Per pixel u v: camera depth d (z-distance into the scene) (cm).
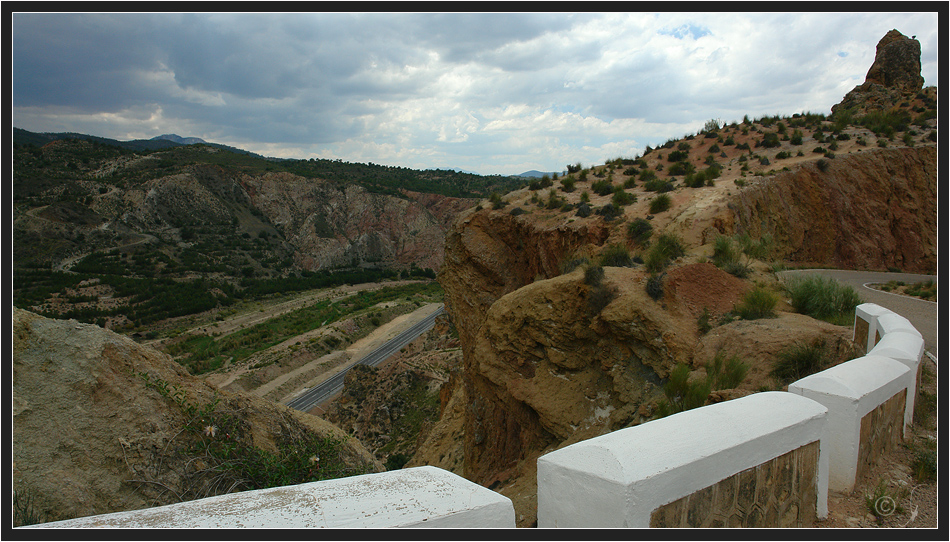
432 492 246
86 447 598
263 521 210
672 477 273
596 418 1186
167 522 209
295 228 16400
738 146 4112
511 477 1267
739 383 824
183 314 9975
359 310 11112
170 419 689
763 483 339
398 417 4756
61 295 9444
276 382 7306
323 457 795
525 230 2809
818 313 1139
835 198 3145
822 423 394
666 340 1055
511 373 1419
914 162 3522
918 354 609
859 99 5325
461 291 2981
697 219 2125
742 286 1288
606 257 1497
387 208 17462
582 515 268
